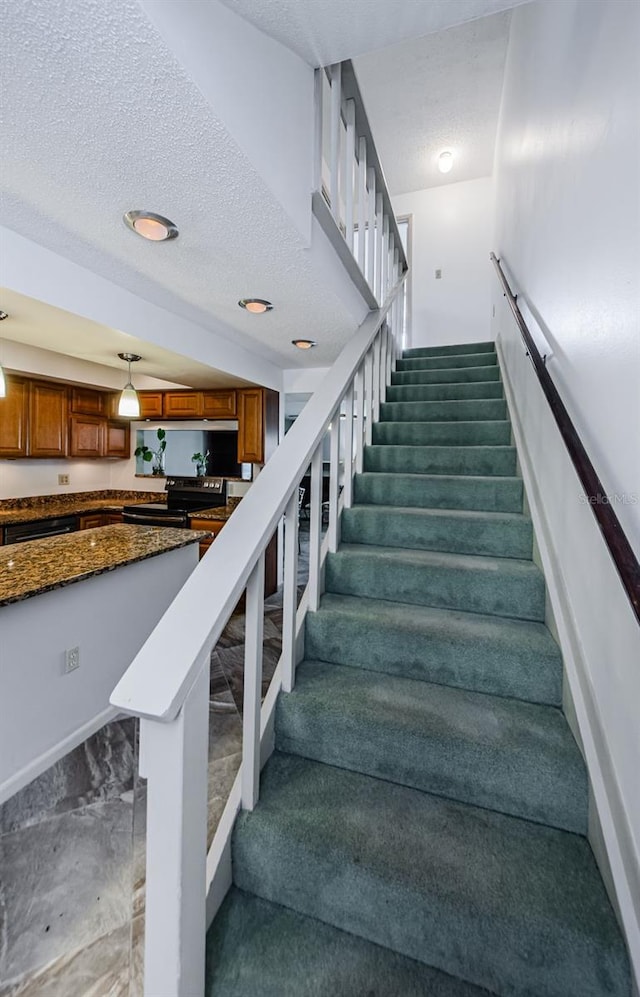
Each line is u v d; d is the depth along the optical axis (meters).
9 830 1.56
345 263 2.27
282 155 1.43
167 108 1.04
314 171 1.65
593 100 1.24
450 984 0.91
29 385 3.99
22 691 1.78
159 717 0.71
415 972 0.92
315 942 0.97
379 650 1.54
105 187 1.38
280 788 1.20
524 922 0.88
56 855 1.46
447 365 3.80
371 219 2.81
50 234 1.68
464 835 1.07
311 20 1.22
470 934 0.90
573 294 1.42
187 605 0.89
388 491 2.37
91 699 2.14
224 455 4.70
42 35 0.87
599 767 1.04
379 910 0.96
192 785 0.80
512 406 2.70
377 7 1.18
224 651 2.98
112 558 2.19
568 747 1.15
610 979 0.83
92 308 2.07
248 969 0.91
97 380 4.34
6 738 1.72
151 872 0.80
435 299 5.22
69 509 4.23
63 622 1.98
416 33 1.27
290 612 1.36
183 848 0.79
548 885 0.94
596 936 0.85
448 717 1.28
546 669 1.35
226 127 1.11
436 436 2.85
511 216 2.99
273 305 2.44
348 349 2.22
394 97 3.84
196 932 0.84
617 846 0.92
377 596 1.82
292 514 1.32
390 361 3.60
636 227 0.94
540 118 2.02
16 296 1.76
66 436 4.36
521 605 1.63
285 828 1.07
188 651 0.80
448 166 4.72
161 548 2.43
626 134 1.00
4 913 1.27
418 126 4.19
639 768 0.89
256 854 1.06
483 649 1.41
